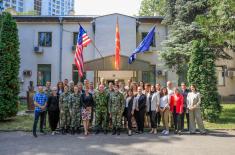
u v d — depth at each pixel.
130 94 12.51
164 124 12.57
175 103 12.45
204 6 20.92
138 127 12.61
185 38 21.05
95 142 10.59
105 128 12.41
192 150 9.35
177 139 11.12
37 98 12.02
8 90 15.22
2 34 15.57
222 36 15.18
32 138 11.41
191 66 15.34
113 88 12.55
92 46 26.14
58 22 26.70
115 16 25.80
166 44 21.59
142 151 9.23
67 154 8.90
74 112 12.32
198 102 12.32
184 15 21.70
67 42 26.62
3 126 13.88
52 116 12.23
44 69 26.75
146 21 26.52
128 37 25.69
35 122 11.88
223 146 9.91
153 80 26.16
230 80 27.58
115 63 20.56
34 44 26.70
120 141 10.76
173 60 21.17
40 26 26.83
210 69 15.08
